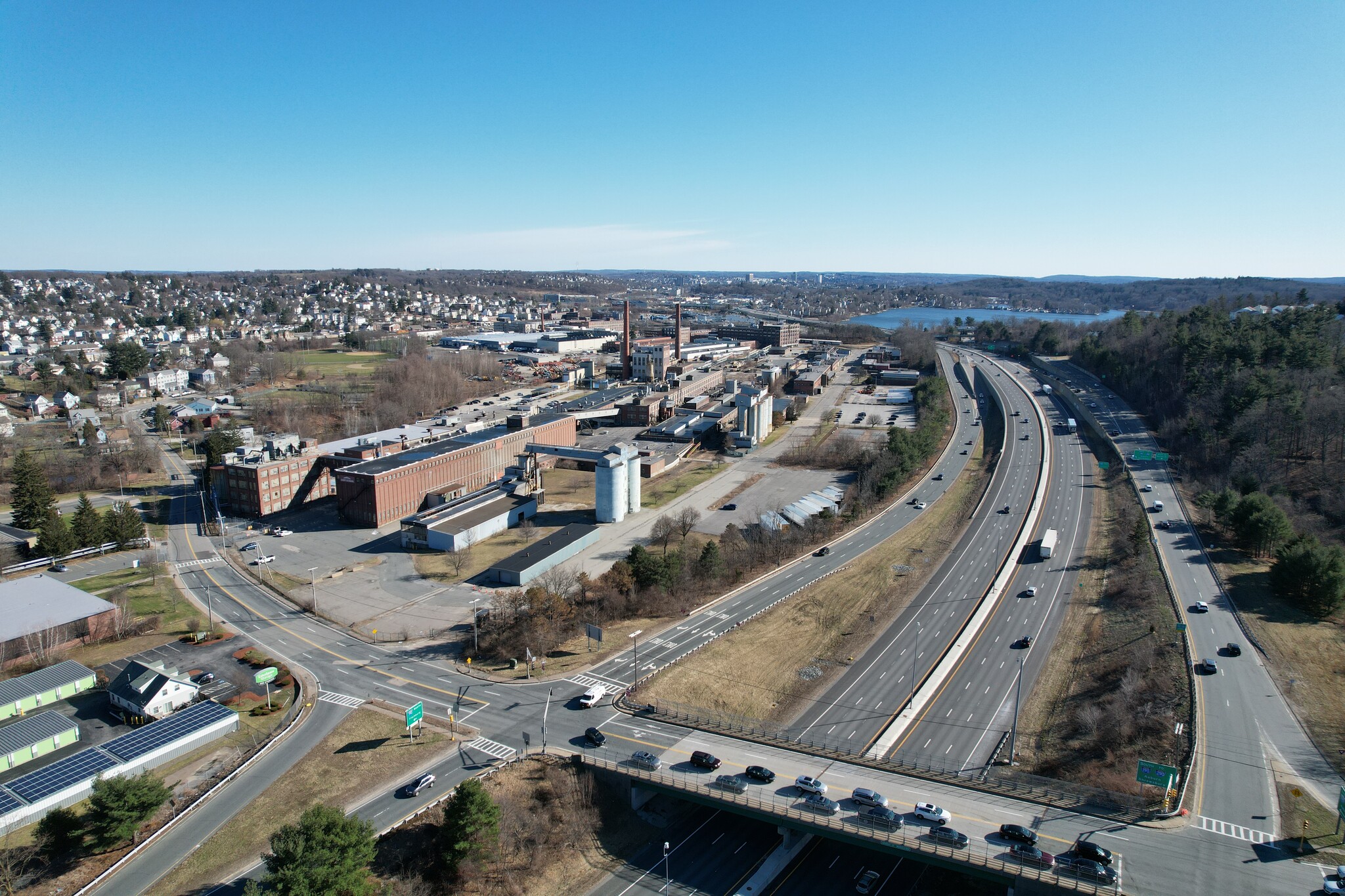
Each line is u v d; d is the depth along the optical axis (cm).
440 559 16100
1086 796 8288
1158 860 7081
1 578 14412
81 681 10794
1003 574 15562
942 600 14450
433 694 10806
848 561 16225
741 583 14975
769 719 10562
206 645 12238
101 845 7762
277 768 9112
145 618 12938
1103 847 7250
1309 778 8512
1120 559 15838
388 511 18425
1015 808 7994
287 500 19362
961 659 12450
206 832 8062
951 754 9825
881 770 8788
